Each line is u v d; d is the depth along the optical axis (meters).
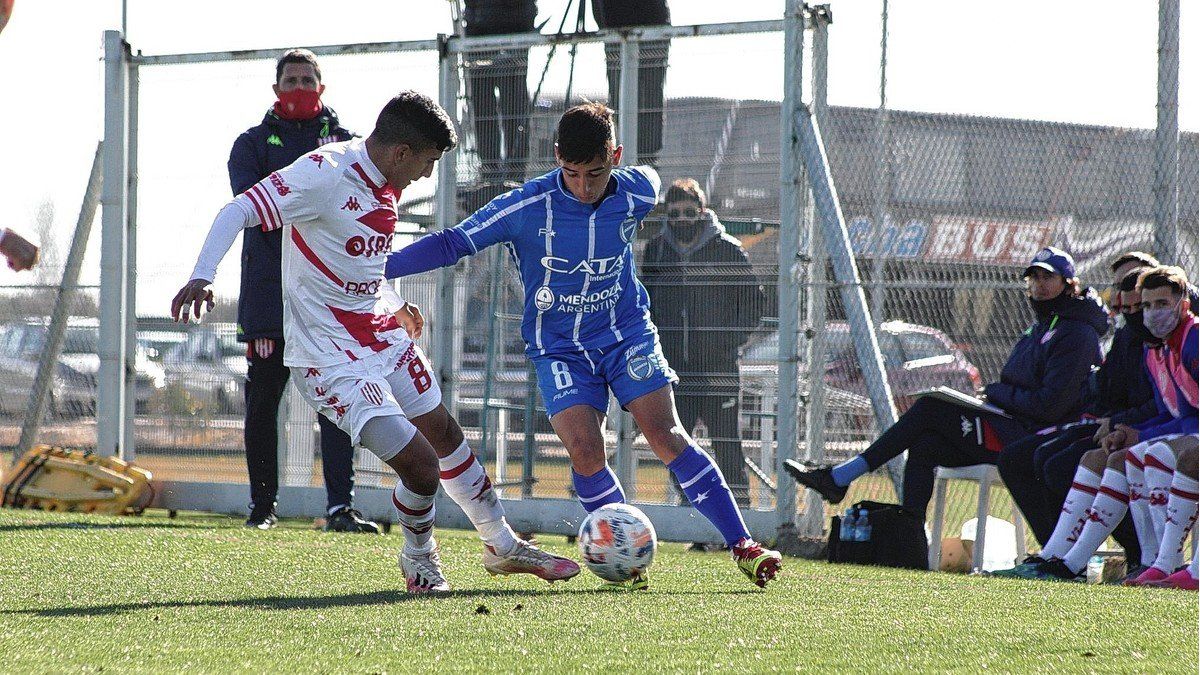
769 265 28.28
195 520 30.38
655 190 19.11
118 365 32.38
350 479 27.50
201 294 14.91
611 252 18.67
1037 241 28.00
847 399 27.73
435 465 16.42
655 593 17.12
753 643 12.70
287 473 31.27
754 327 28.38
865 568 23.33
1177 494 21.38
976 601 16.75
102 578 18.11
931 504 27.83
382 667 11.25
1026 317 27.73
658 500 28.73
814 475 25.59
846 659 11.90
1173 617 15.20
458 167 30.47
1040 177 27.95
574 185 18.27
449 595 16.44
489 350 30.20
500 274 30.14
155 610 14.73
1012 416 25.06
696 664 11.50
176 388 32.28
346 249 16.08
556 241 18.48
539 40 29.86
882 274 28.09
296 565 20.06
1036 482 24.19
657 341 19.31
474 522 17.98
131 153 32.53
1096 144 27.66
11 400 33.91
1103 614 15.40
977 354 27.77
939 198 28.11
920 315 28.02
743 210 28.53
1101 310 25.06
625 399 18.91
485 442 30.16
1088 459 22.94
